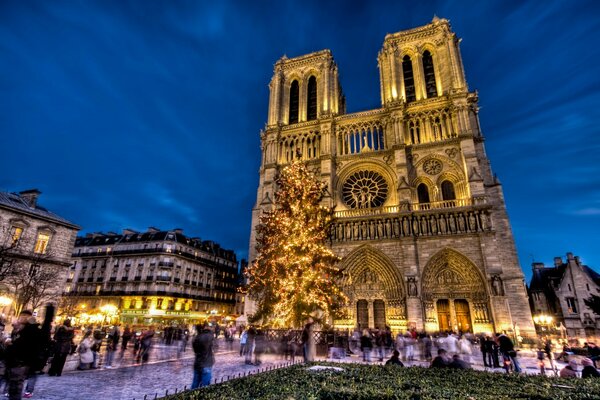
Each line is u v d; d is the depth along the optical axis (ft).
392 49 206.39
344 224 167.94
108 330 139.95
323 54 228.63
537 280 249.14
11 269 121.49
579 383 35.83
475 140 174.19
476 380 36.94
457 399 27.86
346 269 160.56
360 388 31.04
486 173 165.68
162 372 63.62
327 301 125.59
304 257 121.08
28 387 41.88
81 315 186.80
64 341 57.98
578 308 210.38
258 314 131.95
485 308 138.62
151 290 238.07
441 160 173.47
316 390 30.25
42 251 140.36
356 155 188.65
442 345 90.63
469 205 154.81
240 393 29.01
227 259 322.96
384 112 193.77
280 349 92.99
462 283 145.28
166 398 27.37
